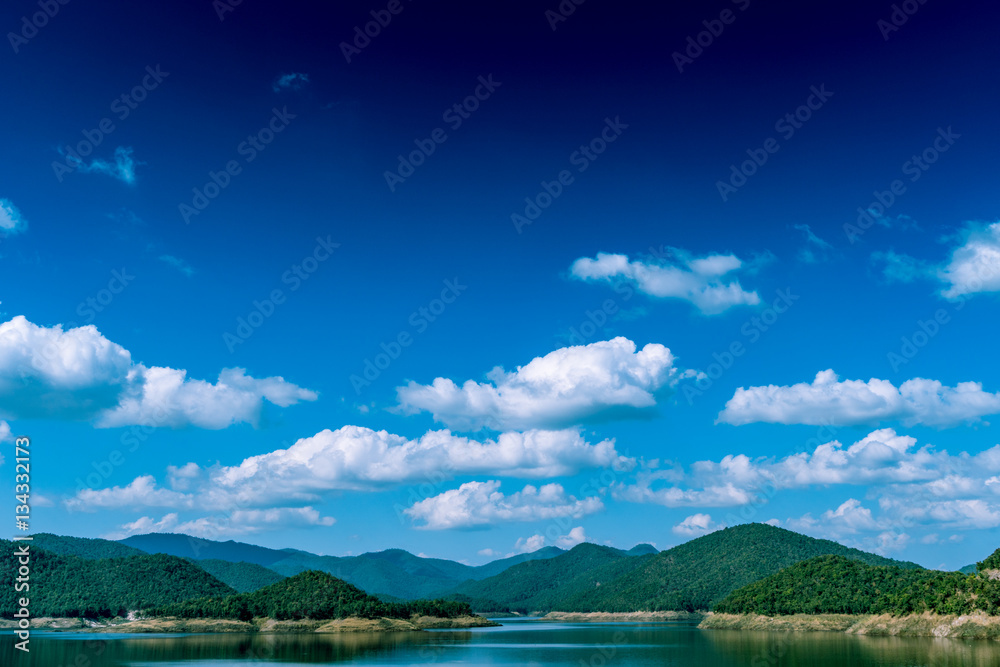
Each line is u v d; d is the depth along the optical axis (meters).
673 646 198.38
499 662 155.38
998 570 188.75
